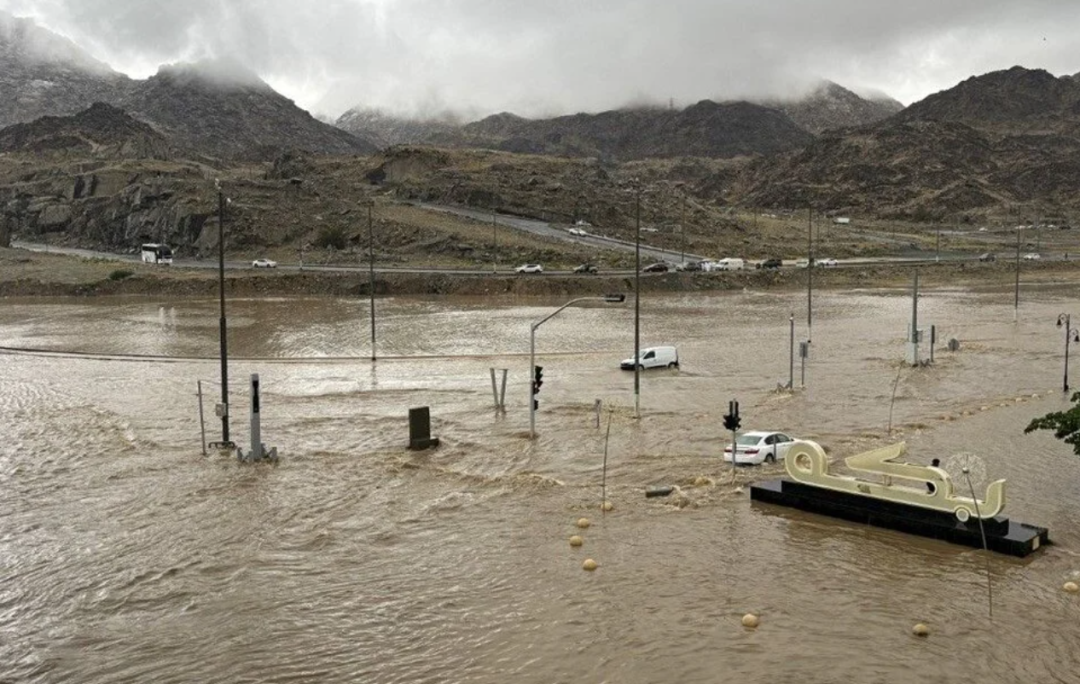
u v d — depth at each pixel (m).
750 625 19.84
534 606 21.14
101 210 184.00
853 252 174.38
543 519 27.28
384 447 36.78
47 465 34.31
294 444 37.34
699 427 39.88
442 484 31.23
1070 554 23.69
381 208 176.50
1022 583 21.89
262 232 159.62
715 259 151.88
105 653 19.25
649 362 57.31
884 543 24.70
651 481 31.17
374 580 22.88
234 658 18.97
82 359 65.38
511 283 120.19
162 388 51.84
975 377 53.88
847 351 66.25
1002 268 152.75
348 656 18.98
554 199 189.12
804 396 47.72
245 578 23.11
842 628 19.72
